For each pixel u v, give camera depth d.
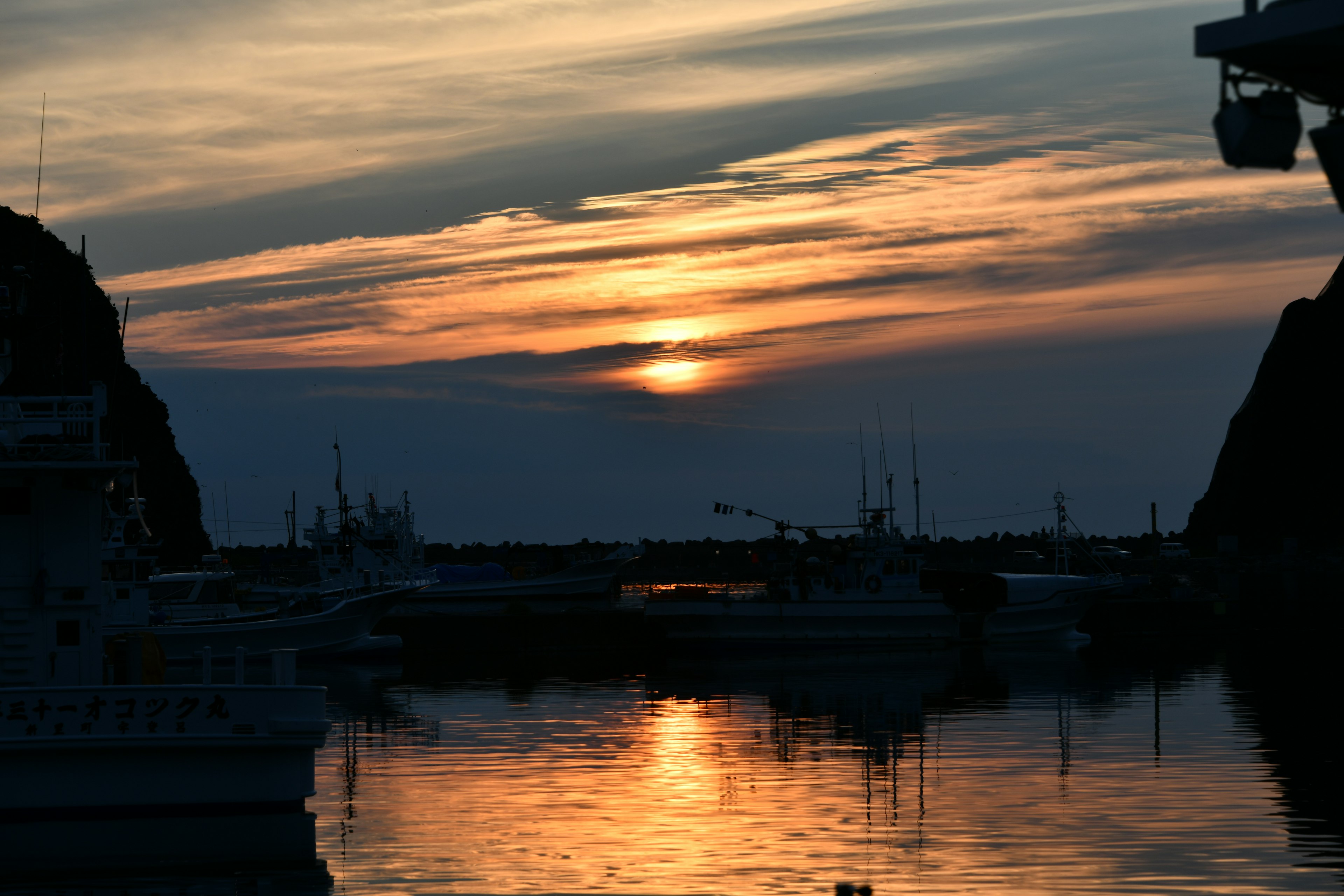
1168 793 26.80
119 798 21.30
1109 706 42.72
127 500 60.84
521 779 29.55
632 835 23.41
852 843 22.64
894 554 71.81
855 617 70.62
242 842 21.83
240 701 21.66
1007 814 24.92
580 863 21.30
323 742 22.19
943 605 71.56
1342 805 25.50
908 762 31.47
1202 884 19.73
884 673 56.56
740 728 38.28
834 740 35.41
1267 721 38.25
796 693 48.72
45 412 23.39
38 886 19.67
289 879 20.23
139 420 168.62
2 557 22.78
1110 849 21.94
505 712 43.47
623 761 32.16
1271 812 24.88
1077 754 32.28
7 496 22.81
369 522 69.88
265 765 22.06
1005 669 58.06
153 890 19.50
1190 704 42.94
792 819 24.77
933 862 21.25
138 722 21.20
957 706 43.31
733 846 22.52
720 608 69.75
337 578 68.56
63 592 22.88
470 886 19.95
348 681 56.00
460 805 26.34
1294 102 9.17
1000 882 19.95
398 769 31.12
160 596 66.75
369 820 24.84
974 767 30.55
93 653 23.11
